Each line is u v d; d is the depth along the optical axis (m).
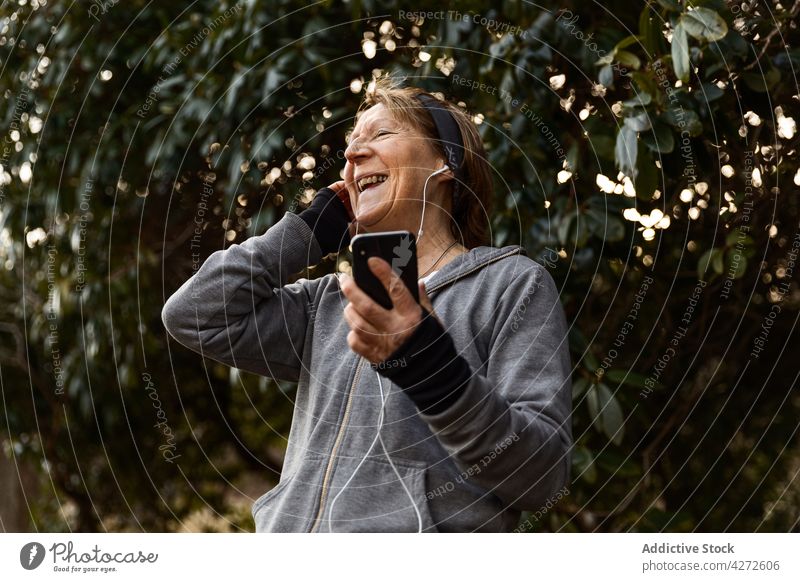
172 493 4.04
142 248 2.96
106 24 2.76
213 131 2.40
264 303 1.38
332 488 1.17
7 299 3.71
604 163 2.13
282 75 2.21
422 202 1.34
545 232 2.09
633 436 3.00
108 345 3.10
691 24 1.74
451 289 1.25
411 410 1.17
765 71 1.92
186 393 3.88
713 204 2.44
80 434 3.72
